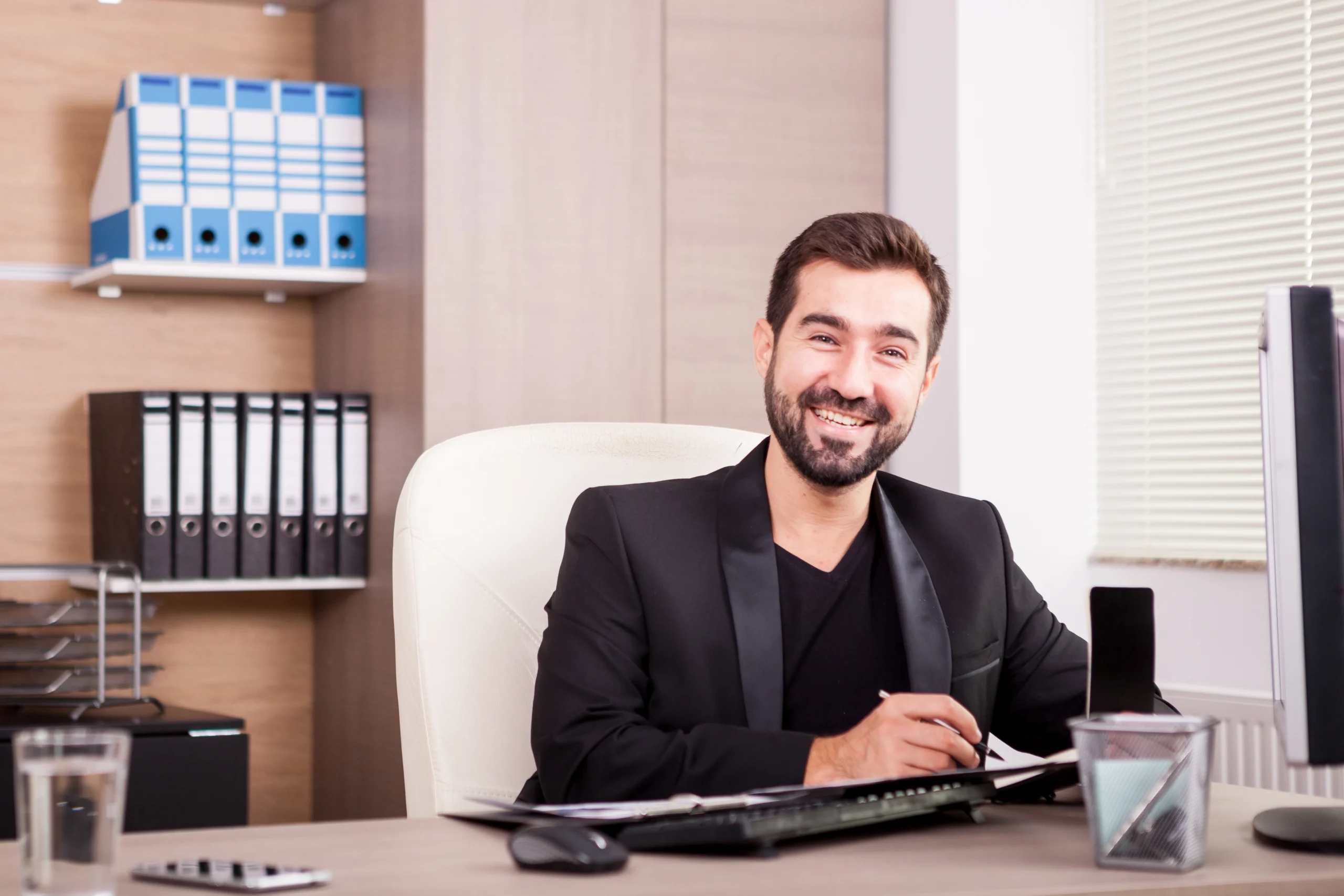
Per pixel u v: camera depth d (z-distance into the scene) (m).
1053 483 3.20
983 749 1.27
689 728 1.34
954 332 3.11
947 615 1.41
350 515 2.86
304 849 1.01
